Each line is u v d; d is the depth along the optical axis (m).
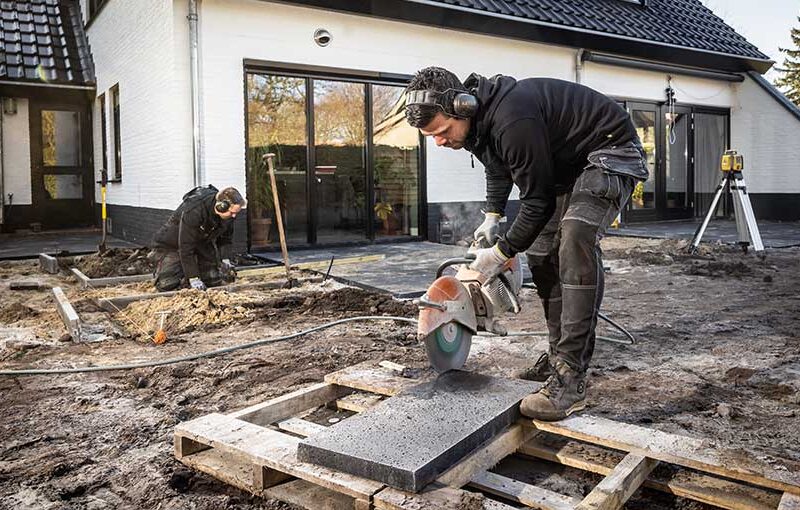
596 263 2.71
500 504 2.06
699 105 14.45
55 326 5.12
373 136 10.00
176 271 6.40
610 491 2.12
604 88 12.64
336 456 2.24
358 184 9.92
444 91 2.66
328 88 9.55
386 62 9.88
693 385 3.56
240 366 3.99
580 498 2.38
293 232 9.36
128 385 3.70
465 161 10.91
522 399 2.69
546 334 4.66
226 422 2.70
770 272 7.54
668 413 3.15
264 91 9.03
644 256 8.74
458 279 3.31
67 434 3.00
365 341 4.57
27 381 3.76
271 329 4.97
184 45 8.38
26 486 2.49
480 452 2.42
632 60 12.90
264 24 8.81
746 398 3.37
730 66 14.39
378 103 10.02
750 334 4.70
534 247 3.16
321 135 9.52
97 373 3.91
